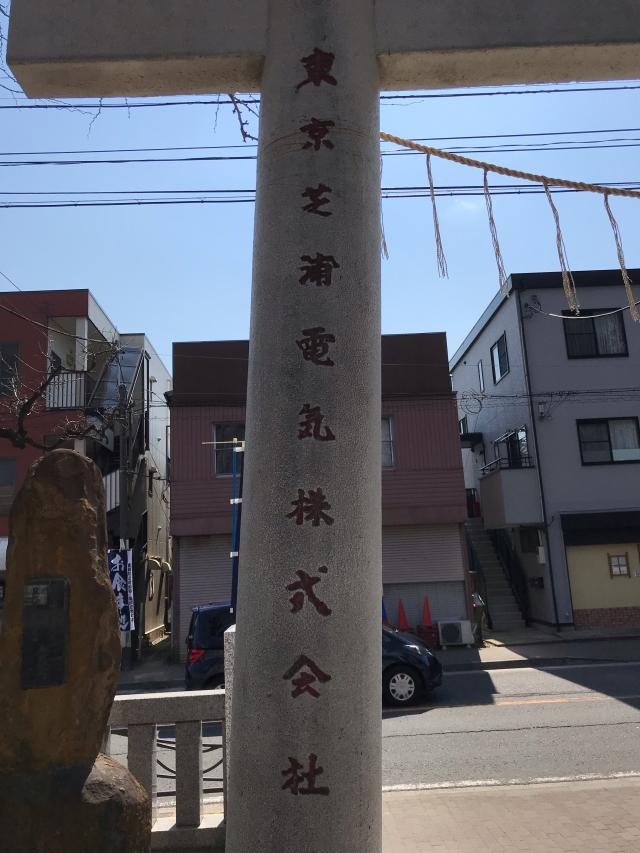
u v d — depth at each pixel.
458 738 7.70
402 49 3.04
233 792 2.31
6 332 17.83
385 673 9.84
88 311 18.23
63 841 2.63
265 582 2.38
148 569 20.88
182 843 4.19
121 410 16.23
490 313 21.06
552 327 18.59
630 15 3.13
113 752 7.42
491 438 21.67
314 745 2.22
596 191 4.22
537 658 13.58
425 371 17.50
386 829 4.68
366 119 2.88
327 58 2.85
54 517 2.90
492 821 4.77
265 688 2.29
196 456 16.83
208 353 17.38
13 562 2.89
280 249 2.66
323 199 2.68
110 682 2.85
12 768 2.70
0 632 2.84
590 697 9.71
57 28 3.10
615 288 18.73
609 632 16.58
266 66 2.99
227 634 4.35
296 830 2.16
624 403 18.19
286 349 2.55
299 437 2.45
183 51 3.03
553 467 17.95
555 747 7.14
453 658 14.20
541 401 18.20
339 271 2.62
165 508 25.08
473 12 3.10
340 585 2.36
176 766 4.34
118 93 3.36
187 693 4.46
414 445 17.16
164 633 23.64
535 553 18.34
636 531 17.48
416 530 17.05
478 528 22.28
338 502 2.42
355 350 2.58
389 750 7.32
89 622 2.84
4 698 2.75
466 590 16.70
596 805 5.01
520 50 3.09
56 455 2.98
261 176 2.84
